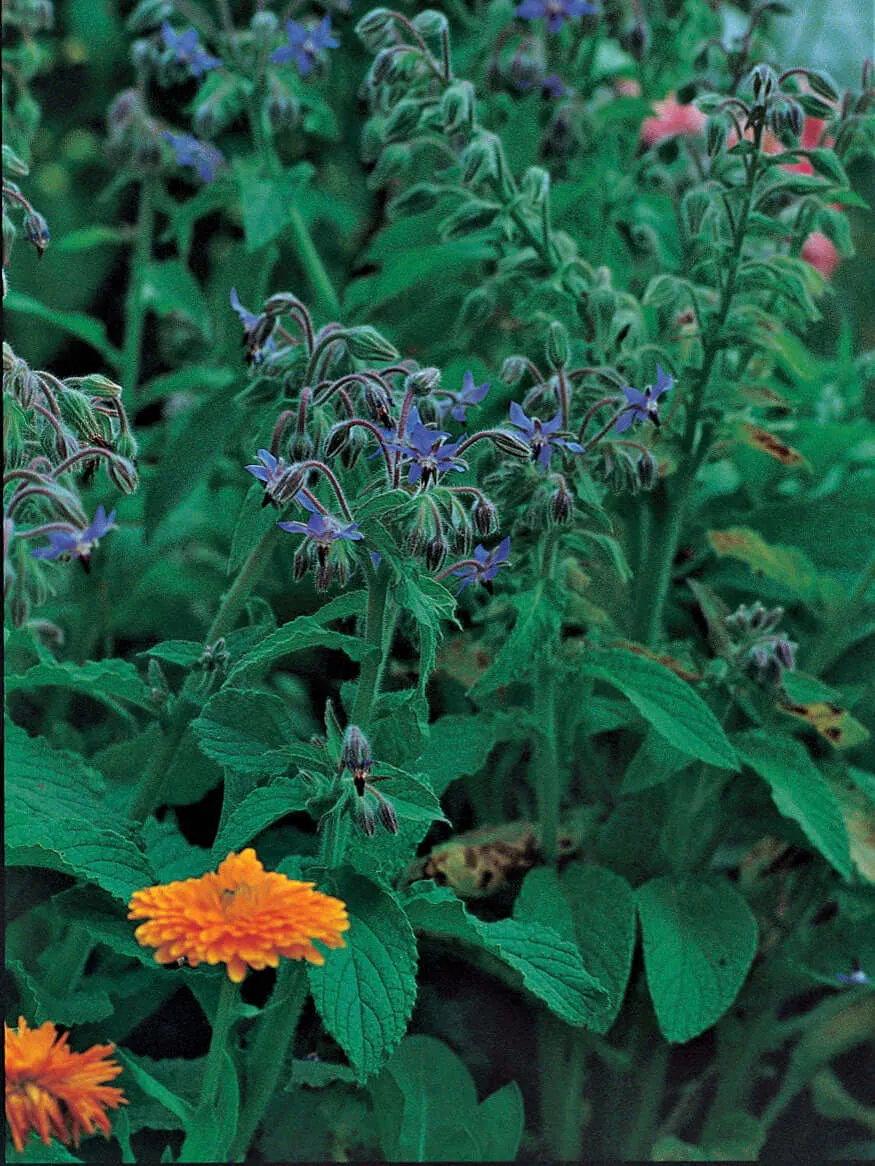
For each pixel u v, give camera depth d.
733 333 0.89
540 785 0.92
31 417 0.76
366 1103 0.91
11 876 0.93
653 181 0.99
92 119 1.37
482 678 0.83
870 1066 1.04
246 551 0.82
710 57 0.95
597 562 0.89
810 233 0.92
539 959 0.80
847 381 1.12
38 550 0.73
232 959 0.72
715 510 1.08
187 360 1.31
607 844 0.96
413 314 1.06
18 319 1.32
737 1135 0.99
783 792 0.90
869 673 1.02
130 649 1.13
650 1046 0.97
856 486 1.04
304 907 0.73
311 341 0.80
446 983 1.00
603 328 0.87
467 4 1.17
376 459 0.80
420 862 0.95
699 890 0.93
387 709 0.80
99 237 1.09
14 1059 0.76
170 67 0.99
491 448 0.84
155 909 0.74
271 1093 0.87
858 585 0.98
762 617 0.91
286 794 0.78
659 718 0.86
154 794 0.85
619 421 0.82
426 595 0.77
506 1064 0.99
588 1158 0.97
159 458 1.09
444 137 0.95
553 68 1.04
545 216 0.90
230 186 1.02
